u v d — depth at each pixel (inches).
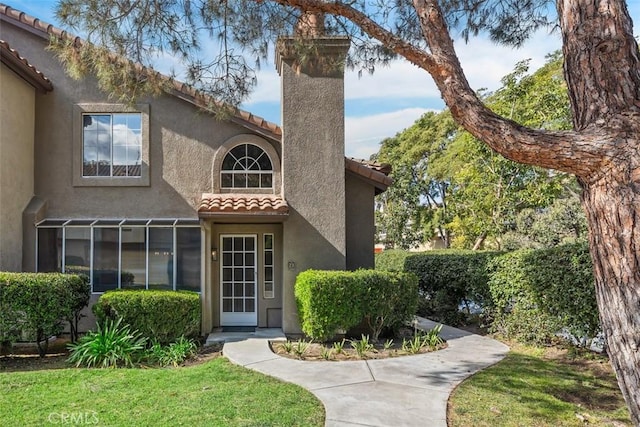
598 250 192.2
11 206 525.0
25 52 582.2
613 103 191.0
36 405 302.4
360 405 314.3
